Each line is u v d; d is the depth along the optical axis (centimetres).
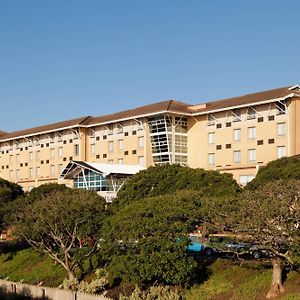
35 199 4819
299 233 2681
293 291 2825
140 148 7031
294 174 3897
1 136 9731
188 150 6881
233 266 3338
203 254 3775
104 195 5947
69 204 3872
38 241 4069
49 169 8419
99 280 3538
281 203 2720
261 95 6116
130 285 3422
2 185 5894
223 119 6431
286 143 5694
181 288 3177
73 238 3812
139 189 4516
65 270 4094
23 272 4431
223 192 4134
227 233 3278
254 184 4131
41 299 3709
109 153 7512
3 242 5569
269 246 2778
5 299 3950
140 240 3039
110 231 3192
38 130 8656
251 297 2920
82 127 7825
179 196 3341
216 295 3069
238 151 6206
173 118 6775
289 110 5691
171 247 3008
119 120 7219
